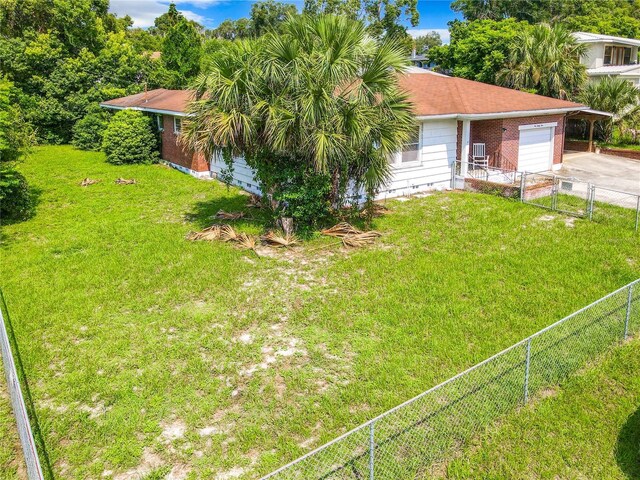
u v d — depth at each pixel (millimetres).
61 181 19438
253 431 5578
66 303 8828
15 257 11211
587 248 11070
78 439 5535
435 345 7242
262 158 11695
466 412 5809
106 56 31828
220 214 14031
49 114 30172
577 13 51062
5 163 14227
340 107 10953
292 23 11102
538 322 7855
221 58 11117
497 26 32938
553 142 20594
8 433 5645
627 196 15844
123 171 21609
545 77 26594
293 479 4910
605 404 6000
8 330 7910
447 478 4949
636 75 32562
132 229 13094
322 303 8727
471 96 18531
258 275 10031
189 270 10219
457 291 9094
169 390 6371
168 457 5250
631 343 7309
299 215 12094
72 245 11883
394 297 8883
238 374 6699
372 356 7039
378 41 11609
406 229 12844
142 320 8227
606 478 4910
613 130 27328
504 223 13164
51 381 6625
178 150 21688
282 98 10625
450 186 17812
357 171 12609
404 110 12094
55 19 31000
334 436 5465
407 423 5629
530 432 5551
